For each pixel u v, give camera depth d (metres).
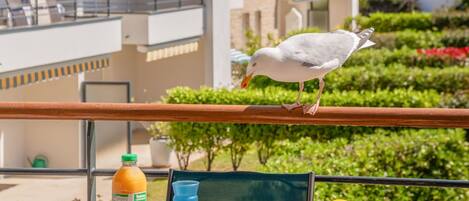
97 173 6.71
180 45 28.48
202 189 6.14
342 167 12.30
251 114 6.43
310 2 46.25
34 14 22.33
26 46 20.86
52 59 21.84
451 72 23.19
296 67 6.09
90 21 23.34
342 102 20.16
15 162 22.77
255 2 42.66
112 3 27.20
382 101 20.02
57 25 21.98
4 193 19.77
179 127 20.06
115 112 6.59
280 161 12.99
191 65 30.22
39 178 21.03
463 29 37.00
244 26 42.00
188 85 30.25
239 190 6.09
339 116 6.32
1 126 22.12
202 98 21.30
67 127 23.00
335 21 47.06
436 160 13.42
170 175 6.20
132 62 29.86
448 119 6.22
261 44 40.41
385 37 34.41
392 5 60.81
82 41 23.03
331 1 47.00
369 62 27.38
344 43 6.26
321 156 13.28
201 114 6.50
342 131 18.70
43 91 23.25
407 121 6.27
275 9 44.25
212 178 6.14
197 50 30.12
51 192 19.70
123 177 6.10
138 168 6.18
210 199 6.12
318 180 6.36
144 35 26.55
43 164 22.97
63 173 6.79
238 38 41.50
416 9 61.03
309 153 13.31
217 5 30.25
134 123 29.14
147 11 26.88
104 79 28.44
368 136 15.00
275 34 44.31
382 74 23.00
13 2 22.19
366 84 22.92
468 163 13.51
